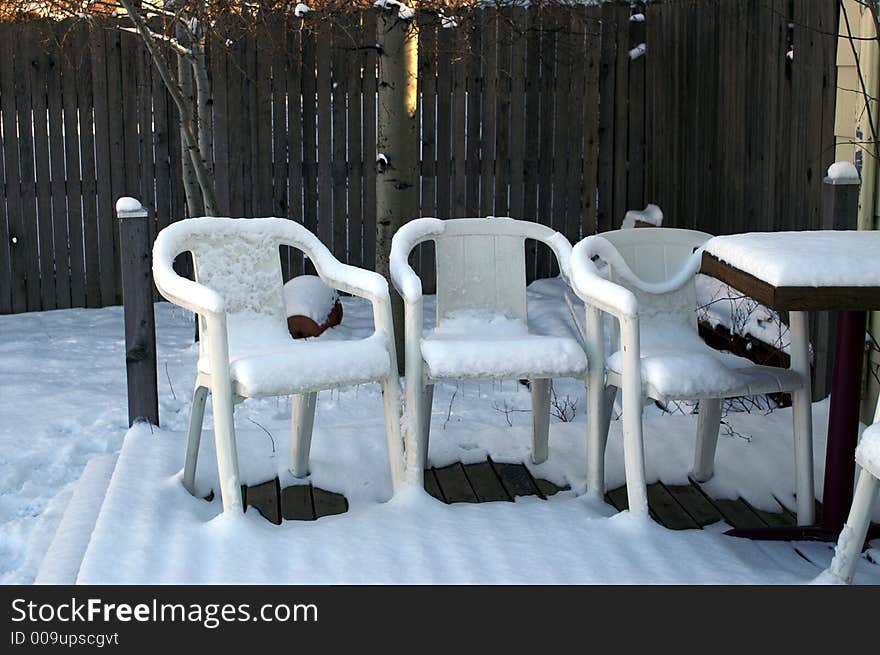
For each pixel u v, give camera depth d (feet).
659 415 14.71
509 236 12.78
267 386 10.64
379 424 14.37
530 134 24.08
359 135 23.54
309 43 23.12
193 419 11.96
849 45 14.84
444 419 15.58
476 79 23.66
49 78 22.54
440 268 12.71
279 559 10.36
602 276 12.30
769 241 10.73
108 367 18.99
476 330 12.58
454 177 23.99
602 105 24.25
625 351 11.01
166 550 10.48
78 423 15.97
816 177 16.38
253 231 12.30
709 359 11.32
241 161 23.32
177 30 20.72
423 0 20.59
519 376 11.50
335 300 20.98
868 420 14.56
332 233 23.82
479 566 10.19
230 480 10.90
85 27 22.47
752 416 14.55
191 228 11.94
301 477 12.80
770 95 18.17
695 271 12.47
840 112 15.06
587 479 12.21
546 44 23.75
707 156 21.18
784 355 15.67
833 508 11.35
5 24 22.22
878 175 14.25
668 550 10.64
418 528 10.99
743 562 10.44
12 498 13.46
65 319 22.54
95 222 23.22
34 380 18.06
